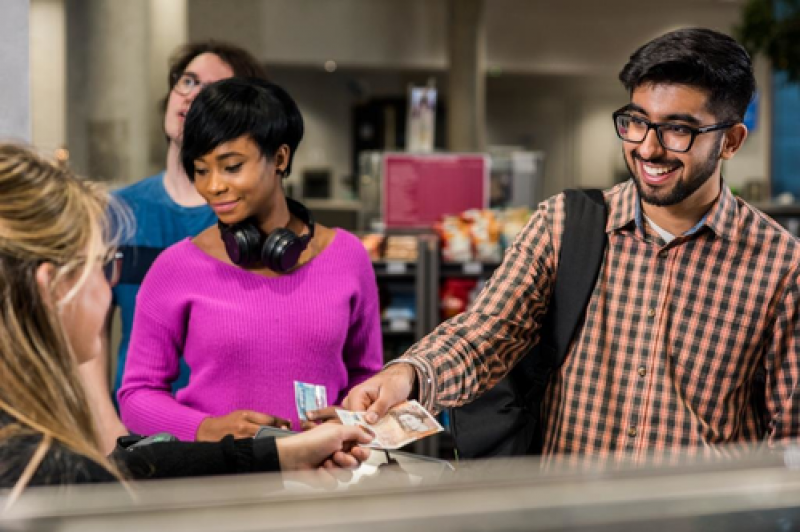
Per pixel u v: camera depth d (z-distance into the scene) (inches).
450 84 543.5
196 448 54.4
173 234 106.4
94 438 44.6
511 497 34.5
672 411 72.8
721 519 34.9
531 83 645.9
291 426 78.6
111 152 316.2
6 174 43.5
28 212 43.0
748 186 547.5
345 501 34.2
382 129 642.8
